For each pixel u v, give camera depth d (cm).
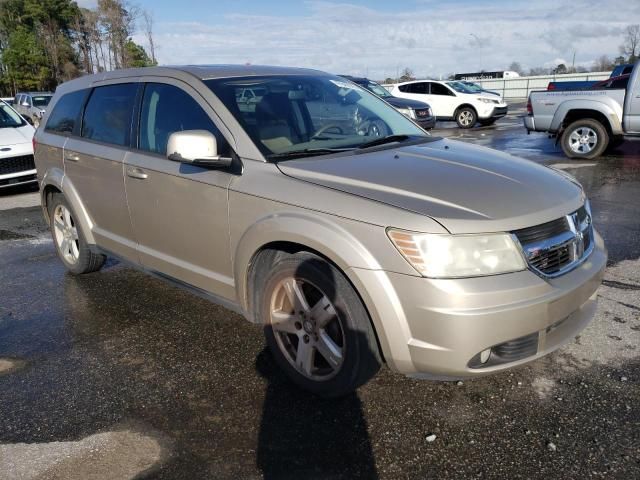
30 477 248
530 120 1103
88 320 414
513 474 241
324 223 268
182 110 361
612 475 238
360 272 256
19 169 910
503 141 1400
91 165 429
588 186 798
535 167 327
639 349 336
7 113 1004
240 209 308
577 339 349
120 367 343
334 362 283
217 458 257
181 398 306
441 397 297
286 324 303
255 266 313
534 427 270
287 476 244
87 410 299
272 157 312
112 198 412
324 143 345
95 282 493
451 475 242
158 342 373
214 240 331
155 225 376
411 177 283
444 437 266
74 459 259
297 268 284
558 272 267
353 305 266
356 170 292
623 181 823
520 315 246
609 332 357
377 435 269
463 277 244
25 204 866
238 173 315
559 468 244
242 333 382
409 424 276
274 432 274
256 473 246
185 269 361
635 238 546
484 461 249
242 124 327
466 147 361
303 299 292
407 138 372
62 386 324
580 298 274
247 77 373
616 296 412
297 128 346
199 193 332
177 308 428
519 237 254
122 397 310
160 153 371
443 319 242
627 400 287
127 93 412
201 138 309
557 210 273
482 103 1872
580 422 272
